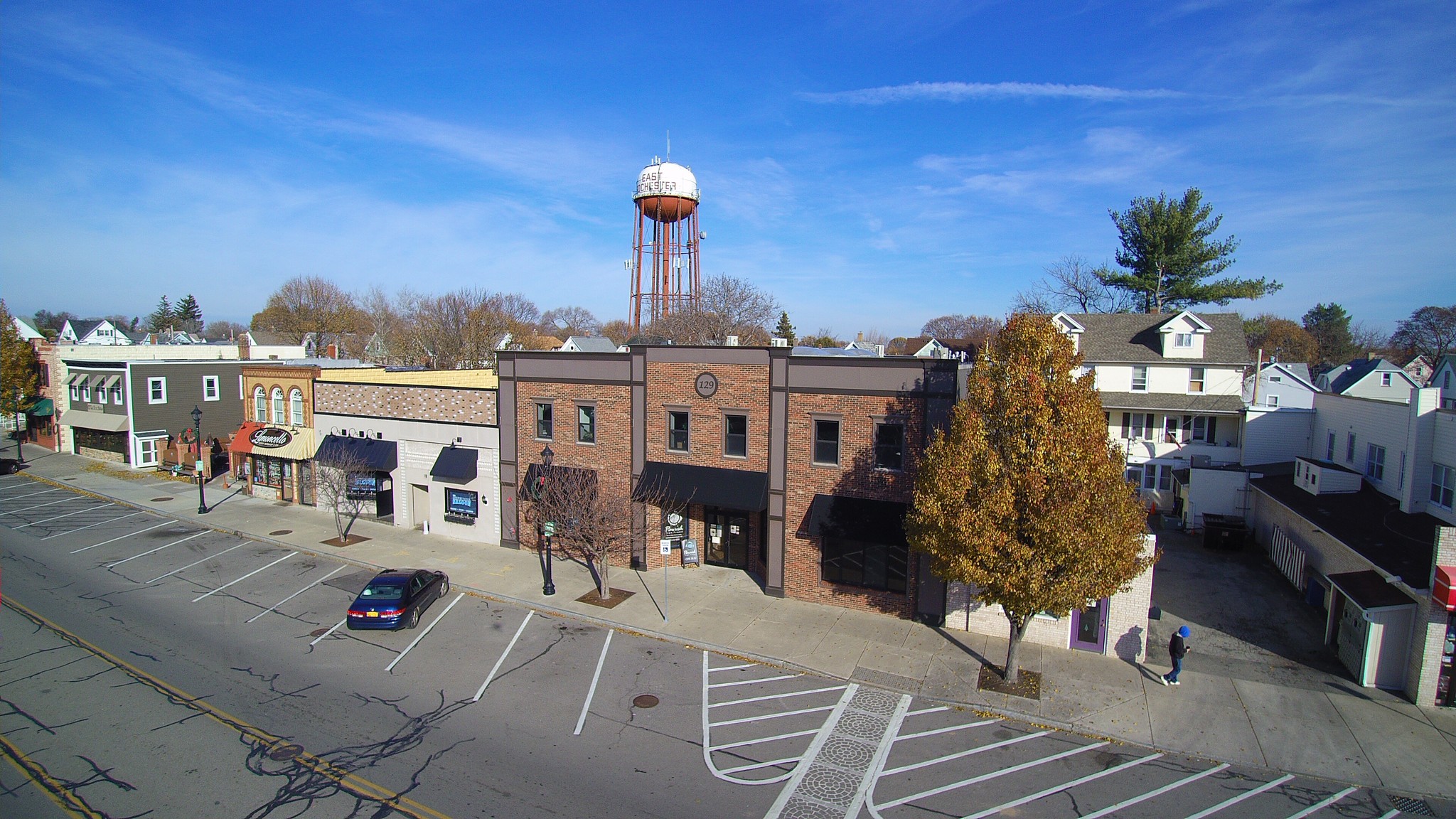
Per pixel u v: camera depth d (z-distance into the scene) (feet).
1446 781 43.57
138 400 145.69
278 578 81.20
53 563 86.12
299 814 38.58
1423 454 70.03
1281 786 42.96
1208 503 100.89
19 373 156.97
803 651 62.13
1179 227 166.30
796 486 73.97
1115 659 60.49
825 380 71.72
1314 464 85.40
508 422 90.84
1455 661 51.55
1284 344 303.27
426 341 248.73
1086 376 51.98
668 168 176.24
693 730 48.93
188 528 103.14
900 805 40.68
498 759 44.62
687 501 77.41
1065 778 43.60
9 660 58.44
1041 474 49.96
